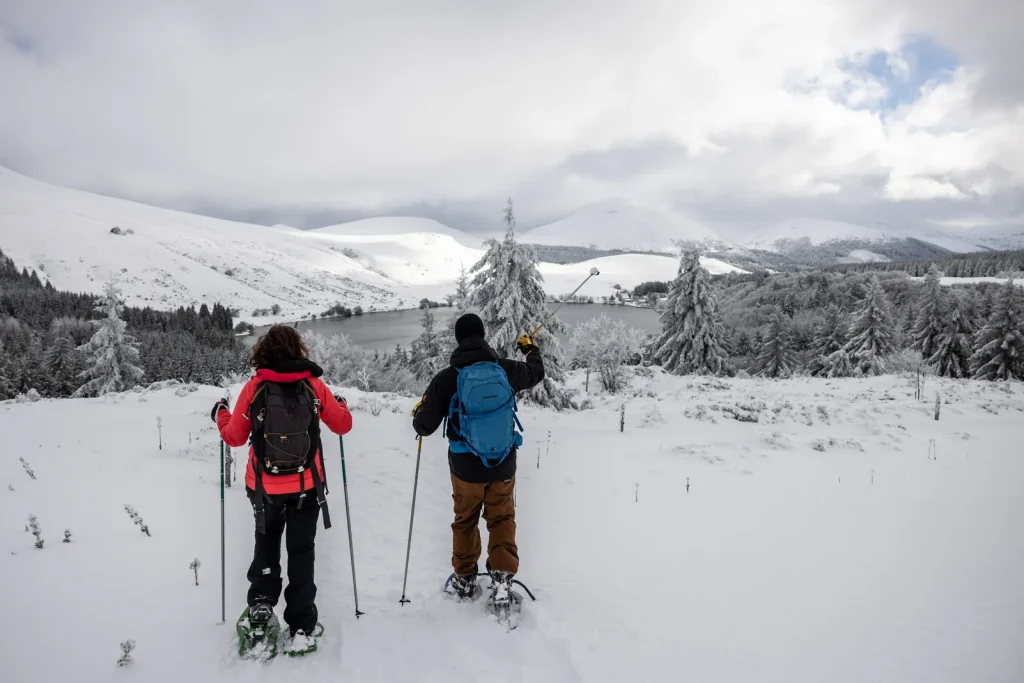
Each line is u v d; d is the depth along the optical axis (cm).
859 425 1303
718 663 328
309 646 327
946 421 1387
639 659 330
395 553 492
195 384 1564
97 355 3753
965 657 334
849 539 561
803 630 370
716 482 791
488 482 383
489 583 416
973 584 446
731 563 491
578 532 569
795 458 963
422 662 323
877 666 325
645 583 444
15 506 551
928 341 4225
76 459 770
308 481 332
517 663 323
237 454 846
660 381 2714
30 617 348
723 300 8381
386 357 6569
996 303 3722
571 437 1087
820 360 4884
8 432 964
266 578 334
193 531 514
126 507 482
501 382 370
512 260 1836
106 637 333
